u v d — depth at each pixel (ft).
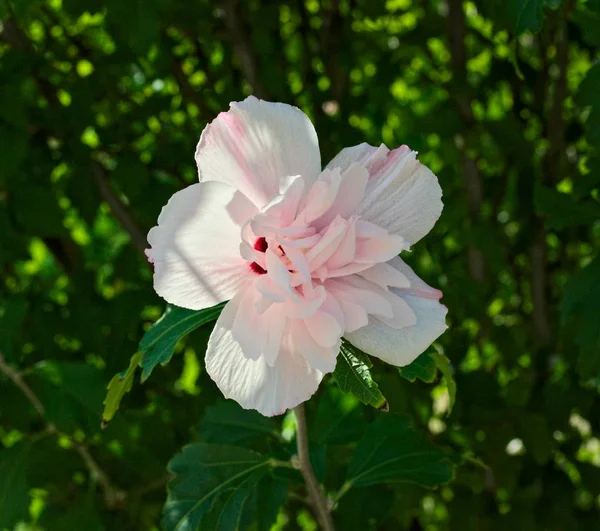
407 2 2.08
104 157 1.88
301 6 1.96
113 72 1.81
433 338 0.85
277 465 1.22
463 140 1.91
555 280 2.19
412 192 0.86
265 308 0.81
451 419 1.89
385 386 1.72
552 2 1.17
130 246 1.92
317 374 0.85
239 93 1.90
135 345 1.80
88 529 1.65
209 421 1.42
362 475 1.33
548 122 1.92
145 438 1.74
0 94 1.58
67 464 1.71
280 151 0.86
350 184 0.83
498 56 2.02
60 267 2.11
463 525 1.96
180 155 1.86
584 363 1.47
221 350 0.86
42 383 1.64
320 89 1.96
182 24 1.76
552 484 1.98
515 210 1.94
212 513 1.18
